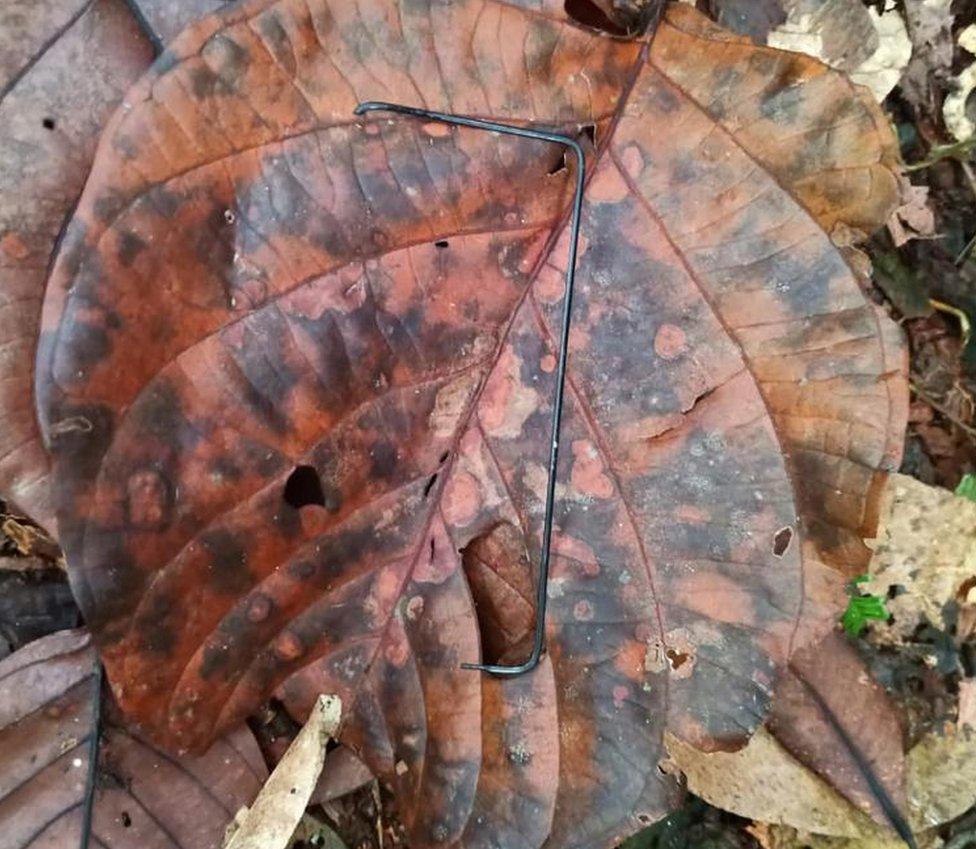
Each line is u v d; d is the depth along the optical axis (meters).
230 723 0.22
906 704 0.28
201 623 0.21
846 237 0.22
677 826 0.28
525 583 0.23
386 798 0.25
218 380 0.20
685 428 0.22
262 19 0.19
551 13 0.20
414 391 0.21
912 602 0.28
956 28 0.27
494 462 0.22
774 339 0.22
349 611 0.22
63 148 0.20
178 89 0.19
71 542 0.19
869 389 0.22
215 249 0.19
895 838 0.27
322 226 0.20
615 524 0.22
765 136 0.21
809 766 0.26
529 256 0.21
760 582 0.22
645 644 0.22
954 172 0.28
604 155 0.21
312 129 0.20
